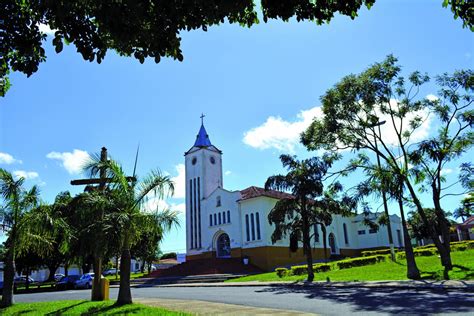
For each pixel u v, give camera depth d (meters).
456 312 10.28
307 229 25.38
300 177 25.12
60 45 6.88
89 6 6.74
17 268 36.97
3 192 16.34
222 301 15.95
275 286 23.25
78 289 34.00
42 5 6.49
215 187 49.94
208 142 51.53
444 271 20.44
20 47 6.94
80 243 15.84
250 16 7.37
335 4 7.04
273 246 41.62
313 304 13.59
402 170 22.09
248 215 43.25
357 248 57.97
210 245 45.75
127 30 6.78
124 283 15.06
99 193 15.88
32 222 16.38
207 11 6.60
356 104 23.64
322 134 24.77
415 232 46.41
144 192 15.65
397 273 22.92
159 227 15.34
